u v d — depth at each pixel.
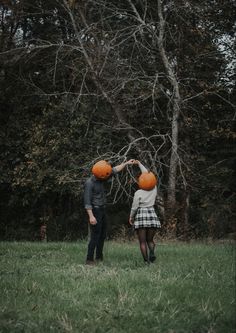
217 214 19.59
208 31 19.62
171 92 19.62
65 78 21.41
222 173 20.66
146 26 17.89
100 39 18.20
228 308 4.99
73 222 21.97
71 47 18.62
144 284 6.25
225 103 21.17
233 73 20.77
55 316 4.80
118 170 8.77
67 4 18.41
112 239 18.33
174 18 18.91
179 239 17.47
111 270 7.40
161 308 5.09
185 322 4.58
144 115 19.86
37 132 20.17
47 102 21.11
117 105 18.52
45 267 8.16
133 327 4.44
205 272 7.13
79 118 19.70
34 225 22.55
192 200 20.66
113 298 5.49
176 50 19.59
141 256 9.66
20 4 20.08
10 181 21.20
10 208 22.84
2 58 20.47
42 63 21.41
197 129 20.28
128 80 16.98
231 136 20.94
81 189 18.83
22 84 21.64
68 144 19.88
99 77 17.88
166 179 20.17
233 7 20.27
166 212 18.34
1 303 5.25
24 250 11.16
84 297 5.60
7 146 21.28
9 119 21.55
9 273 7.37
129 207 21.44
